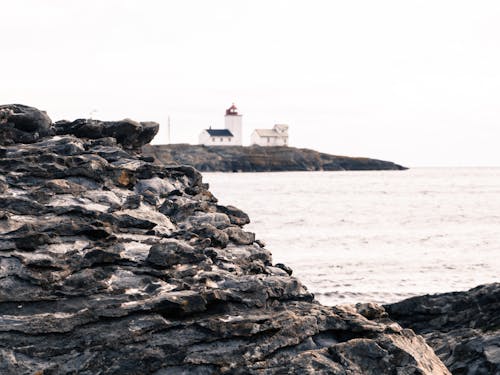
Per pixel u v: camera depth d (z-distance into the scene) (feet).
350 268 159.94
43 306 44.42
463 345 60.80
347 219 307.78
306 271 155.22
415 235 241.55
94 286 46.34
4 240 47.19
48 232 48.75
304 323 47.62
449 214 342.85
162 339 43.98
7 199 51.67
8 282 44.78
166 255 49.60
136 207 58.29
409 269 158.81
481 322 67.10
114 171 61.72
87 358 42.39
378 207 389.80
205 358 43.88
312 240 222.69
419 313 71.10
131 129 76.07
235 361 44.34
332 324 48.65
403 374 45.73
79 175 59.31
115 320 44.19
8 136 66.49
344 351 46.11
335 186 632.79
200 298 46.19
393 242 219.00
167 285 47.93
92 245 49.52
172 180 67.87
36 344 42.32
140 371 42.65
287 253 189.57
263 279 52.26
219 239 57.31
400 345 47.67
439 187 645.10
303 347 46.83
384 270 157.17
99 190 59.36
